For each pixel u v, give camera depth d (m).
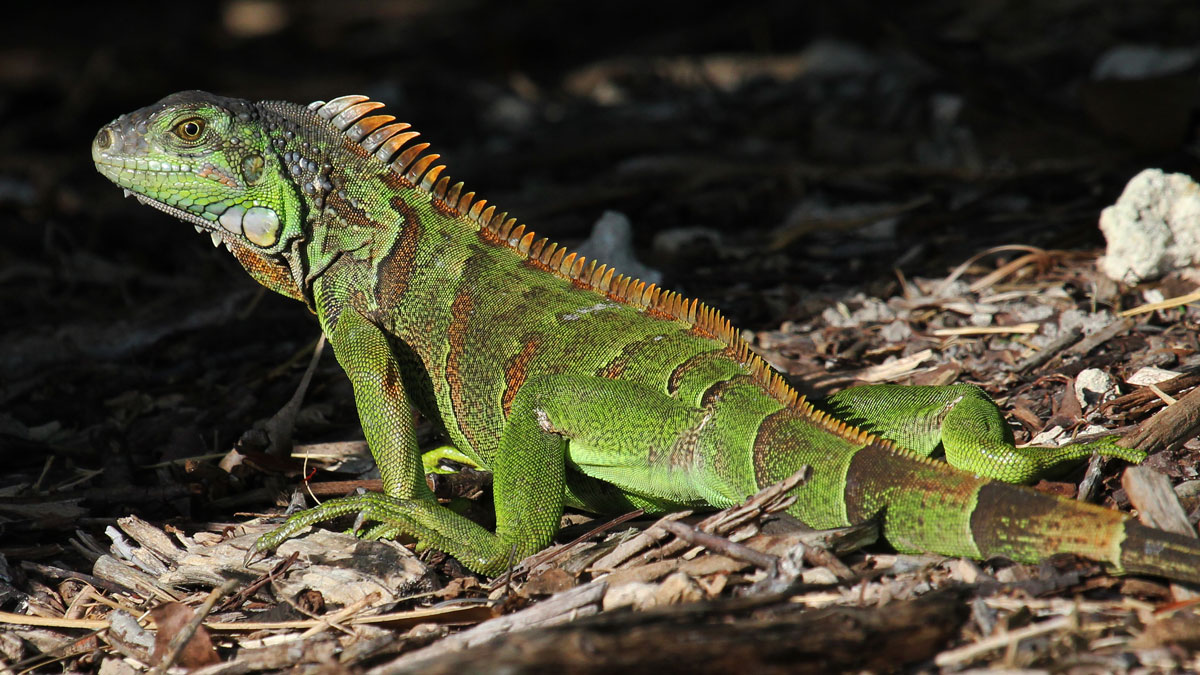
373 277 8.62
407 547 7.89
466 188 18.38
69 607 7.70
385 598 7.20
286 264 8.96
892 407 7.86
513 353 8.20
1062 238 12.36
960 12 24.22
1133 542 6.14
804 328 11.35
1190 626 5.77
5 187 19.92
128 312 13.68
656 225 15.46
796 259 13.41
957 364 9.73
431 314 8.55
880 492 6.86
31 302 14.75
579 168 18.88
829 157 17.64
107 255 16.52
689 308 8.01
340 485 8.92
